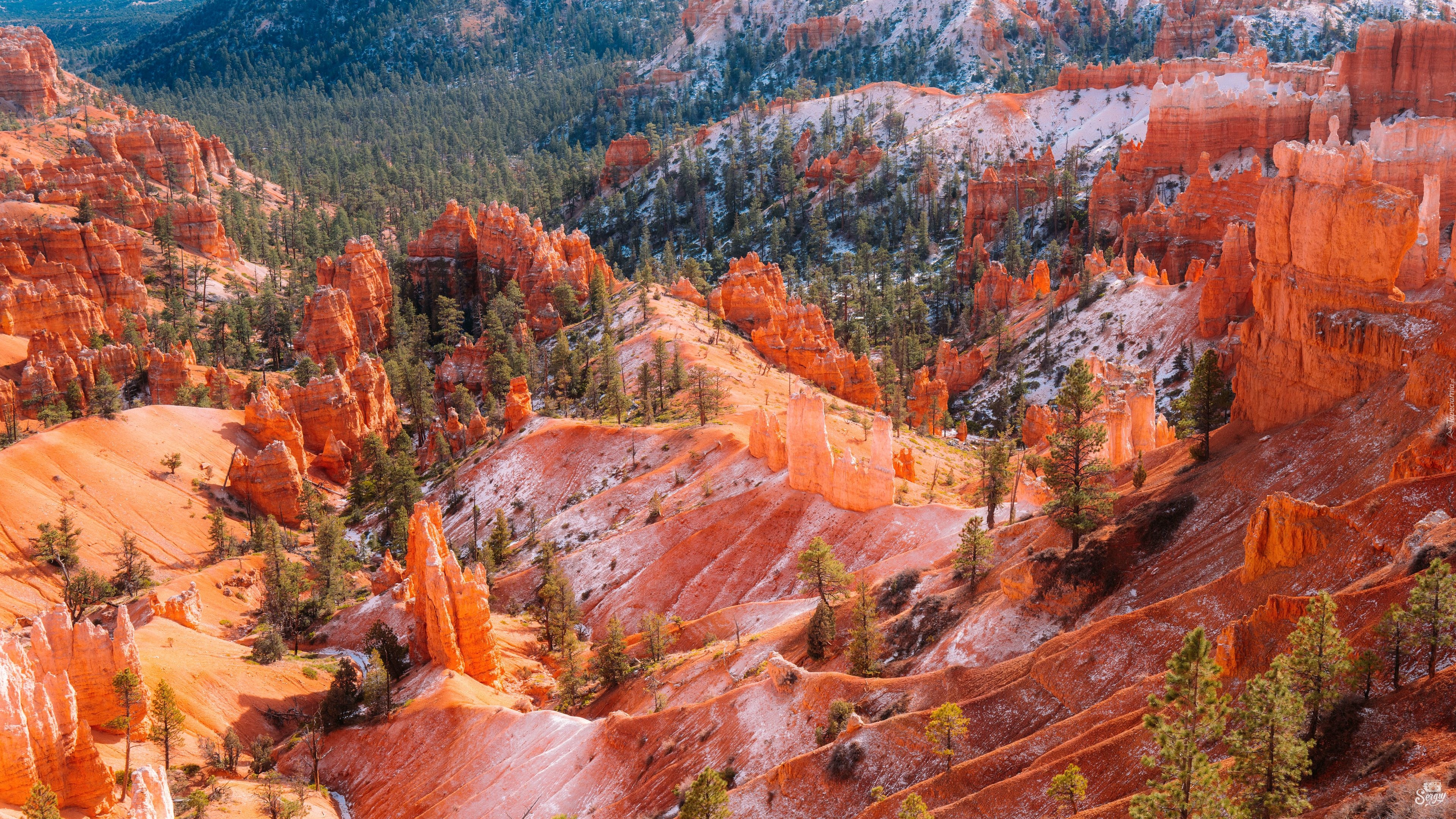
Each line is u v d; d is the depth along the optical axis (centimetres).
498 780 8444
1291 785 4188
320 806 8744
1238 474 7225
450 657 10012
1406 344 6875
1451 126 14538
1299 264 7756
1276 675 4306
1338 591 5338
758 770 7019
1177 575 6662
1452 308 6769
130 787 7719
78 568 12988
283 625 12038
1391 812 3719
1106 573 6975
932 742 6116
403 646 10825
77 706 7644
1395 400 6675
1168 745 4247
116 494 14462
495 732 8950
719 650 9194
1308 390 7619
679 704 8588
